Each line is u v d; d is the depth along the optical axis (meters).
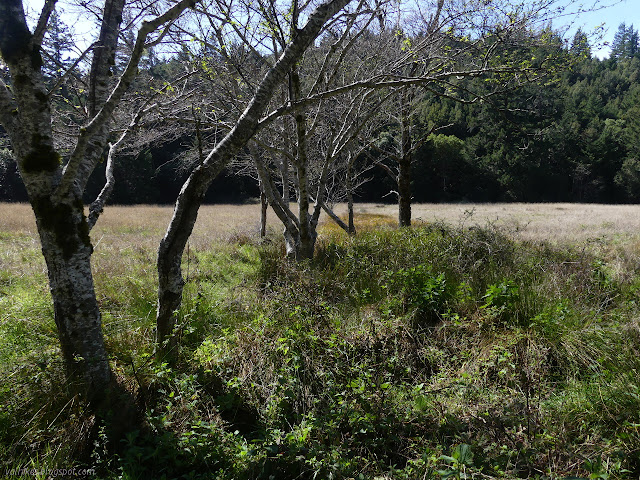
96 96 3.39
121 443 2.86
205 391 3.41
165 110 5.26
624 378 3.22
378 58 6.16
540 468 2.56
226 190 37.62
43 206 2.86
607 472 2.44
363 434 2.97
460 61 5.56
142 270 6.37
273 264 6.80
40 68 2.78
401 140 9.69
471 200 44.75
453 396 3.33
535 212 25.95
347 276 5.73
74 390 3.04
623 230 13.27
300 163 5.84
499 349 3.77
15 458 2.67
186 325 4.11
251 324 4.20
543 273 5.38
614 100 50.88
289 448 2.74
